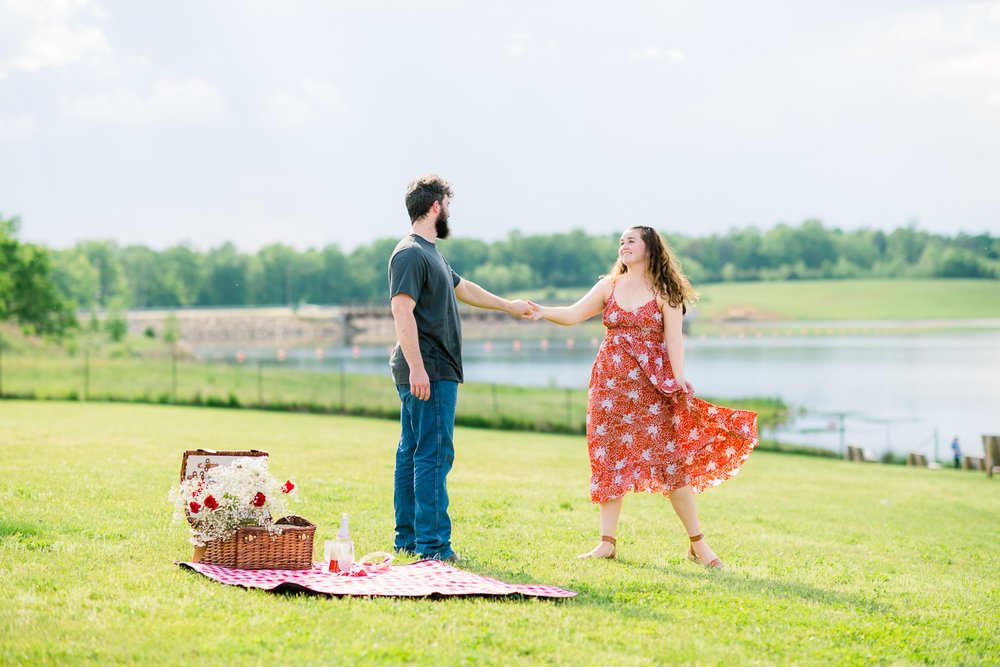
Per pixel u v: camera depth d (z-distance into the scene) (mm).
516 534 8305
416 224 6945
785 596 6309
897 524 12641
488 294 7406
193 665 4223
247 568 5996
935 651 5242
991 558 9883
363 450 16953
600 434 7438
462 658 4504
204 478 6285
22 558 6039
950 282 193125
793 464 25062
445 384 6824
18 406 26094
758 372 76750
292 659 4348
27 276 70688
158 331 137250
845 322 159500
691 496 7516
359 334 157000
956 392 60812
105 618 4816
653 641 4984
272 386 40500
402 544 7137
